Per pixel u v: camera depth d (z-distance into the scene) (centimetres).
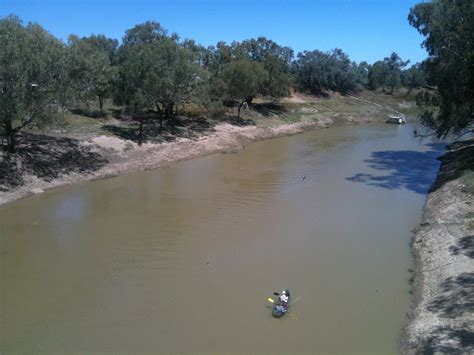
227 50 8344
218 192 3778
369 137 6888
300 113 8362
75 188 3834
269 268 2419
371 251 2642
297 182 4131
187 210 3312
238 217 3186
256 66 6950
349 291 2186
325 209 3384
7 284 2227
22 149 4044
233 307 2045
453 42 3922
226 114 7081
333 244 2739
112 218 3133
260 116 7525
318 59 10756
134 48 5616
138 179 4169
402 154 5497
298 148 5878
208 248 2661
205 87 5722
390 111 9844
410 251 2641
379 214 3288
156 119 6062
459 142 5456
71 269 2389
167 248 2656
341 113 8919
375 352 1725
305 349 1747
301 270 2402
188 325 1908
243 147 5878
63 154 4234
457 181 3625
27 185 3656
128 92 4900
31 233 2855
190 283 2258
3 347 1756
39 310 2012
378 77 11950
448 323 1803
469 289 2003
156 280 2288
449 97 4016
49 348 1755
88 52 4078
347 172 4553
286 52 10631
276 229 2969
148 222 3062
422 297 2083
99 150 4547
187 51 5419
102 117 5741
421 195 3769
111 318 1958
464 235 2583
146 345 1773
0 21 3494
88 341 1797
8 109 3369
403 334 1823
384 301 2094
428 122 4456
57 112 3825
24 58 3391
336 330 1872
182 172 4472
